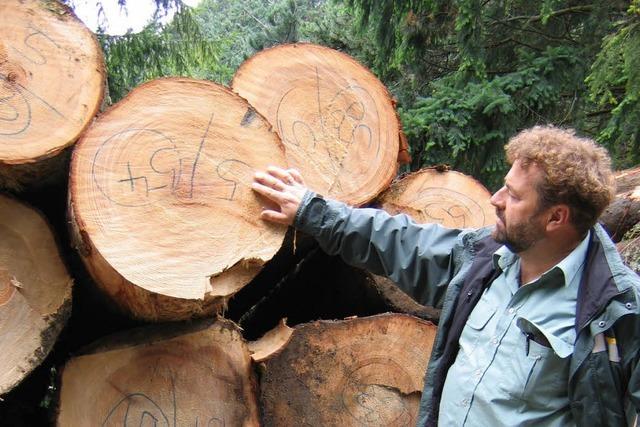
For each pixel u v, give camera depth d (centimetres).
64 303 181
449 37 563
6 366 171
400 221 187
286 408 216
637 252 301
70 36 186
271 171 189
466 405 152
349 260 192
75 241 174
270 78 235
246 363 197
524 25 574
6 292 178
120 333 190
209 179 183
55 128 178
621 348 134
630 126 446
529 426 142
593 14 516
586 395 135
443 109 495
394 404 227
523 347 145
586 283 141
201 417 192
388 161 243
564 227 145
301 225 186
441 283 178
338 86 242
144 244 170
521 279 156
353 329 227
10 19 182
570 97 536
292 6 803
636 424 133
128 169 175
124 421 186
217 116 189
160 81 186
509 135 500
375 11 569
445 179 274
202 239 176
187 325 191
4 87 177
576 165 141
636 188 323
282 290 301
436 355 168
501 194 155
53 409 181
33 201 202
